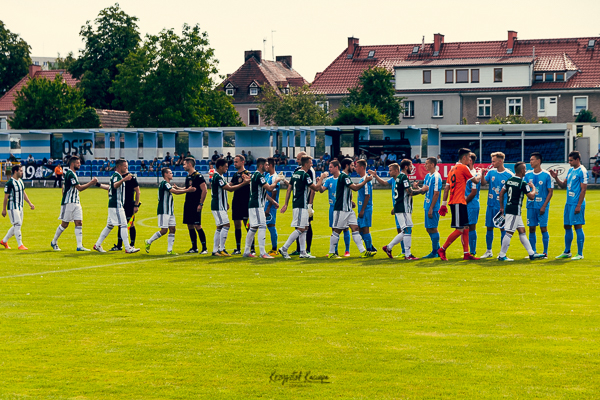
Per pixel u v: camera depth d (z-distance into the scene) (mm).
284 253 19609
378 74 86625
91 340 10555
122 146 70625
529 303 13008
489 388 8438
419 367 9219
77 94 91500
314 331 11000
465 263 18516
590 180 58938
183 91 89938
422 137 64188
